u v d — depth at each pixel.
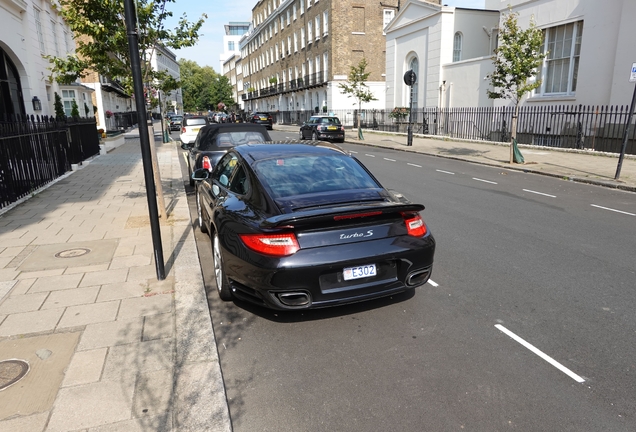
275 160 4.61
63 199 9.20
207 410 2.82
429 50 25.81
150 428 2.64
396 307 4.28
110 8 6.86
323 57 39.41
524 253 5.75
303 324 3.98
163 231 6.74
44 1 20.36
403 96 29.08
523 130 18.92
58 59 7.23
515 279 4.91
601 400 2.90
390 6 38.06
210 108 92.75
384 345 3.62
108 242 6.16
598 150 15.64
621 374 3.18
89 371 3.18
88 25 6.64
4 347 3.47
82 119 16.61
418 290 4.66
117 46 7.01
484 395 2.97
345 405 2.90
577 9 16.34
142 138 4.59
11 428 2.60
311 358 3.45
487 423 2.71
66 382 3.04
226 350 3.57
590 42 15.93
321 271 3.50
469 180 11.48
